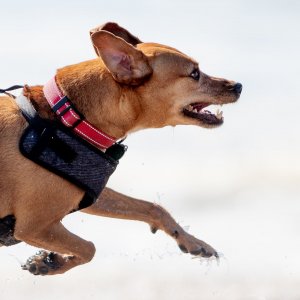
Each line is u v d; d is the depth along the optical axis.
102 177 9.44
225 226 14.83
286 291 12.05
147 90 9.61
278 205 15.80
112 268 13.09
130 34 10.45
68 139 9.19
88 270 13.00
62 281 12.66
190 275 12.75
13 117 9.32
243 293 12.05
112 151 9.62
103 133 9.42
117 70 9.40
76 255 9.97
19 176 9.16
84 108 9.33
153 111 9.73
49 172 9.17
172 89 9.77
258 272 12.73
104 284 12.61
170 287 12.39
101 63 9.60
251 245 13.84
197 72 10.00
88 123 9.31
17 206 9.24
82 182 9.28
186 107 10.02
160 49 9.77
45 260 10.54
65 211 9.42
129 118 9.58
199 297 11.95
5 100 9.62
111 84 9.45
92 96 9.38
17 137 9.22
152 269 12.99
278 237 14.17
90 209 10.69
